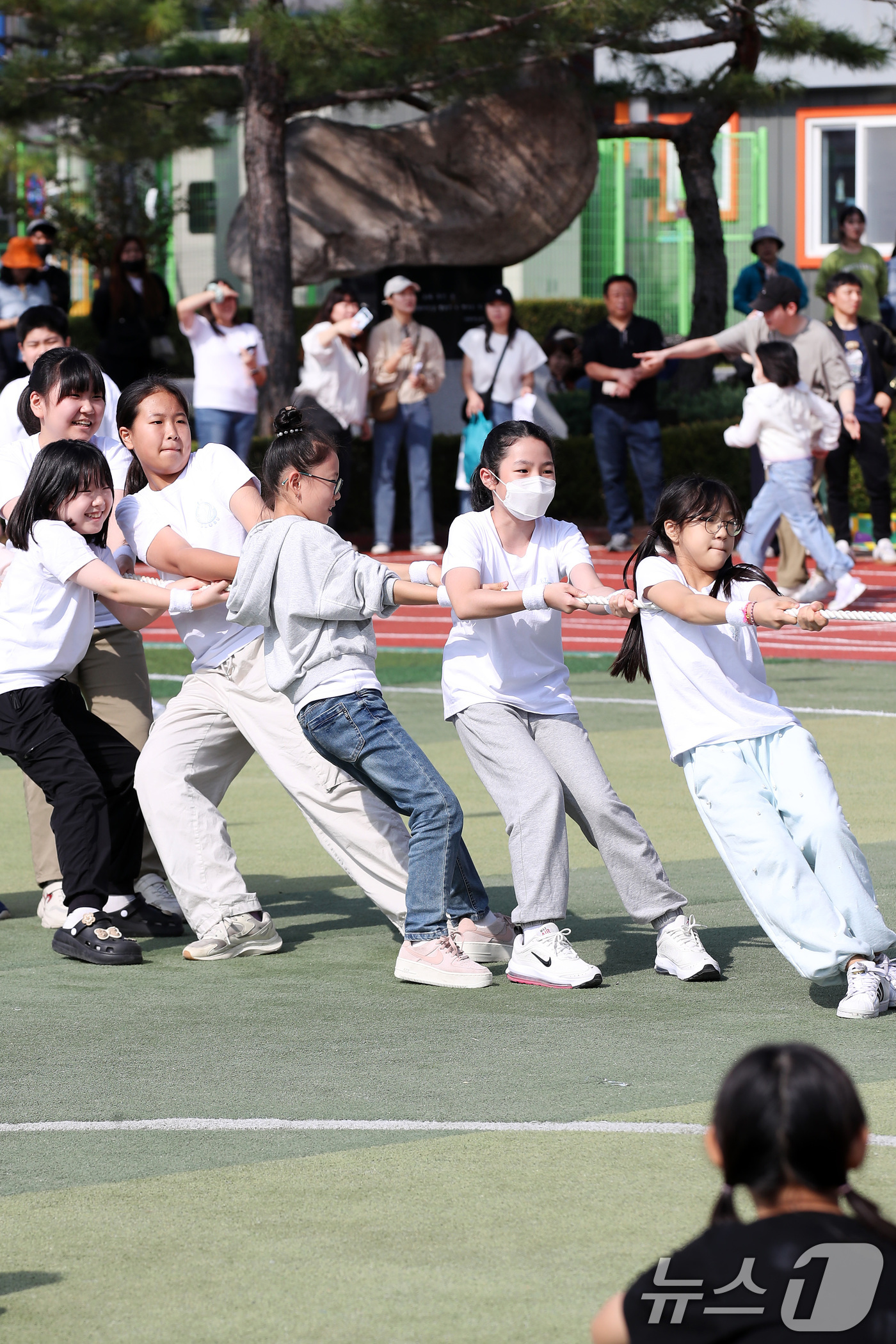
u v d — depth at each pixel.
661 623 16.05
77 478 17.83
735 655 16.20
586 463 57.62
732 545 16.12
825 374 40.47
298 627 16.50
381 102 57.28
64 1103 13.02
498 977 16.75
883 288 53.56
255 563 16.59
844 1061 13.70
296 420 17.12
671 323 91.81
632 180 91.62
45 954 17.84
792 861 15.22
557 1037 14.56
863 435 47.59
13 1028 14.99
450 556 16.62
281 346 55.44
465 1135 12.20
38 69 55.06
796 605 15.25
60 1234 10.62
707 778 15.70
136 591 17.30
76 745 17.95
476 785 25.97
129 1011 15.55
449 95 54.97
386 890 17.44
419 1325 9.34
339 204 59.19
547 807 16.41
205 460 18.31
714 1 54.50
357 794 17.47
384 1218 10.77
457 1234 10.51
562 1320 9.36
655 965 16.88
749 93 62.69
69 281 50.16
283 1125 12.45
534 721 17.06
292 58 49.59
